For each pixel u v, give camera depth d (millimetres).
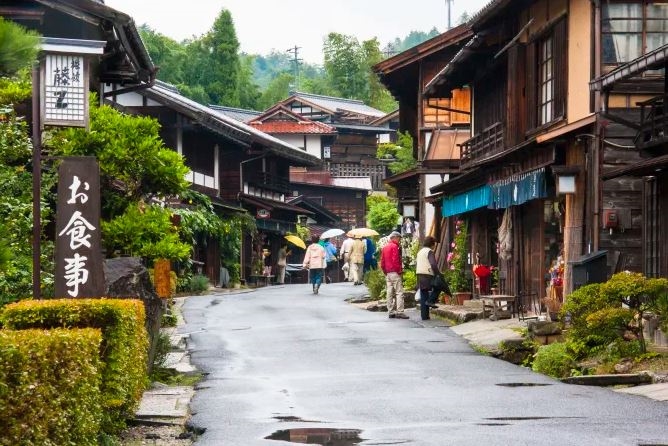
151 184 18594
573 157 19812
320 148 73750
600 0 18891
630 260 18672
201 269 42688
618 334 14984
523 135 23969
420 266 24234
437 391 12852
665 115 16562
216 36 81750
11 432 5820
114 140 17859
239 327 22562
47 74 14102
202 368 15672
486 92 28891
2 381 5691
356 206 76438
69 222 11477
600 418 10555
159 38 79375
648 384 13305
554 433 9594
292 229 61312
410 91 39469
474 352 17531
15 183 15422
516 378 14195
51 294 14445
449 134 34469
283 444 9281
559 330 17234
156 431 10523
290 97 79188
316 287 37312
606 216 18594
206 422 10719
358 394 12648
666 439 9227
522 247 23812
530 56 23609
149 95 40344
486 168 24922
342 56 99938
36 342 6418
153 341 13805
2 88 15602
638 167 15898
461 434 9594
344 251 47406
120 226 17766
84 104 14188
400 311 24969
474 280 28203
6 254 6848
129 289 13203
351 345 18641
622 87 18938
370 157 79125
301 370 15273
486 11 23516
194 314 26219
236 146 49562
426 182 36938
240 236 48312
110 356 9250
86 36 19625
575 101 20391
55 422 6664
